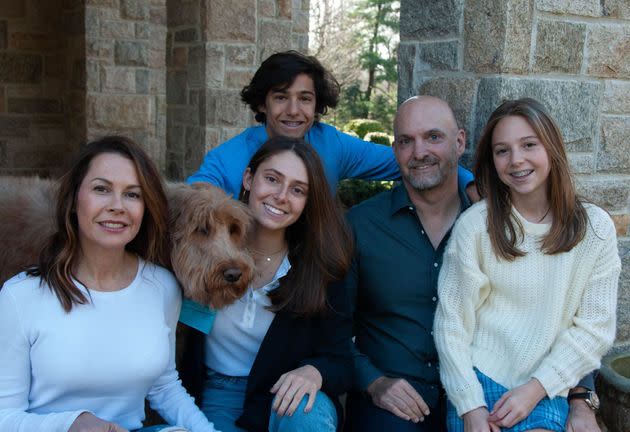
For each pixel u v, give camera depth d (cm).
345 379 245
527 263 241
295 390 226
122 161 203
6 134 795
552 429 224
